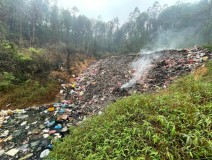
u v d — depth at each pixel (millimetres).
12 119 6883
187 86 4719
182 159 2453
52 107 8094
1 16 16375
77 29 37156
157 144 2789
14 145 5133
